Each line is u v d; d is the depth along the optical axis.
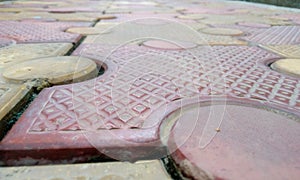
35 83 0.21
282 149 0.13
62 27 0.55
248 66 0.29
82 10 0.93
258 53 0.35
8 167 0.13
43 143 0.13
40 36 0.44
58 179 0.12
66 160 0.13
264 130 0.15
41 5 1.13
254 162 0.12
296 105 0.18
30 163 0.13
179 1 1.61
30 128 0.15
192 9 1.07
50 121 0.16
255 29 0.57
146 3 1.38
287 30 0.57
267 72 0.27
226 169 0.12
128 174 0.12
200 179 0.11
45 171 0.12
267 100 0.19
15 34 0.45
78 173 0.12
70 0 1.50
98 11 0.91
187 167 0.12
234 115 0.17
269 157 0.12
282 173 0.11
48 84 0.21
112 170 0.12
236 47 0.39
